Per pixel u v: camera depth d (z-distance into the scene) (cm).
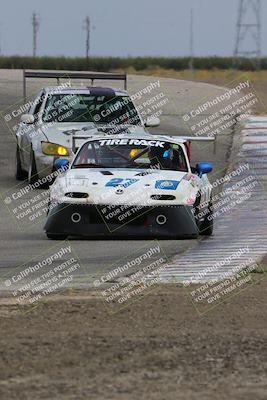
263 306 3128
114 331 2750
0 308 3095
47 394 2144
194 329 2788
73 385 2217
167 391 2173
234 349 2561
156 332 2742
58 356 2469
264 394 2158
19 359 2436
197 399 2111
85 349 2539
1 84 15112
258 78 18538
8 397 2119
